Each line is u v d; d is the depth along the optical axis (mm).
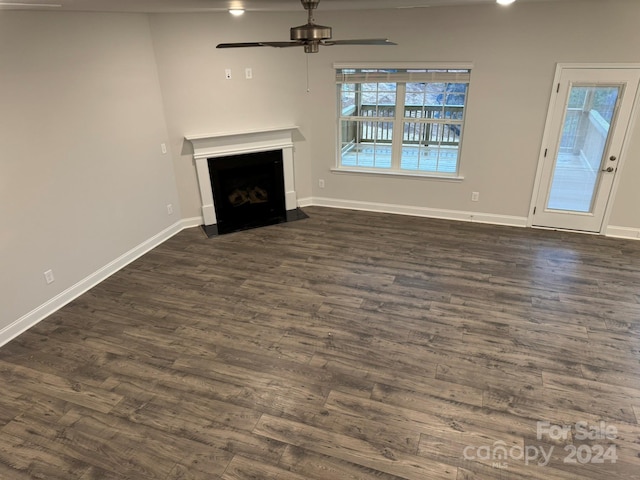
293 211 6051
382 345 3398
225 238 5324
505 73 4766
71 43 3775
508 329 3539
